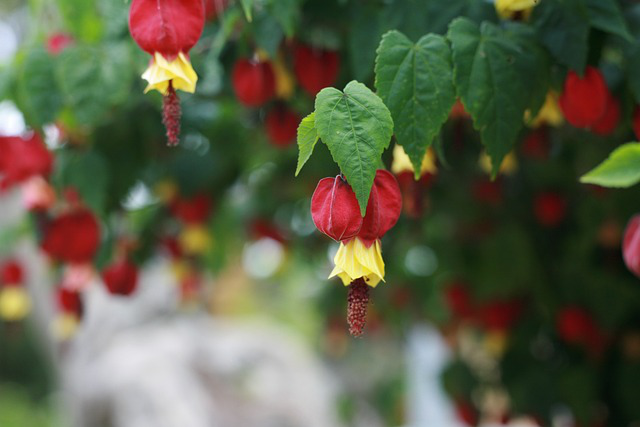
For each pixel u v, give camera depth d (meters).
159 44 0.52
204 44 0.67
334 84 0.66
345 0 0.62
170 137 0.54
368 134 0.48
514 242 0.83
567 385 0.83
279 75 0.65
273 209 0.93
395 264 0.99
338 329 1.10
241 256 0.99
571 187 0.82
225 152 0.80
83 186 0.69
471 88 0.54
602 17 0.56
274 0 0.59
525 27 0.56
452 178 0.80
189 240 0.82
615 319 0.80
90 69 0.64
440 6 0.58
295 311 2.46
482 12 0.57
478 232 0.87
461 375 0.96
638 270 0.57
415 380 1.55
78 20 0.66
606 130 0.61
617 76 0.61
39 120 0.65
